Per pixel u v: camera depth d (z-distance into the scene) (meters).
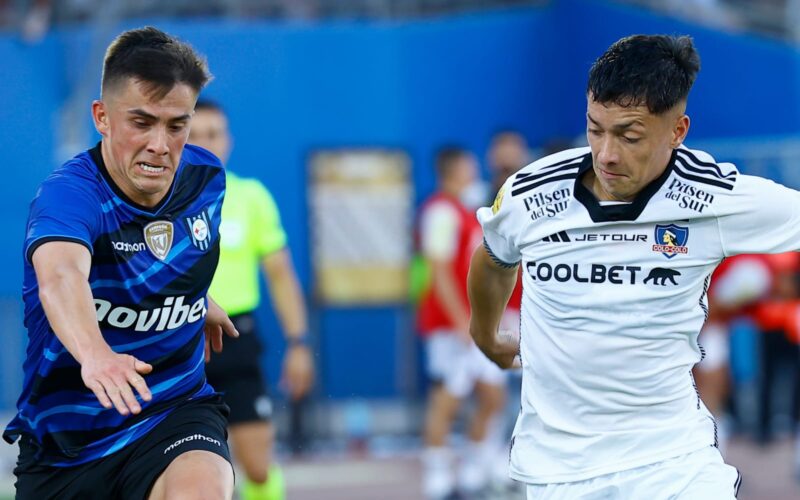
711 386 35.66
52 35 40.06
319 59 41.22
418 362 41.47
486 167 41.94
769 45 41.47
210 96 40.75
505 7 42.47
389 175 41.53
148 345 14.65
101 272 14.03
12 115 39.88
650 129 13.34
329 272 41.25
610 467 14.41
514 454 15.16
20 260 39.81
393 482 35.75
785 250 13.98
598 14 42.34
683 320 14.24
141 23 40.59
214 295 23.58
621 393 14.33
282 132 41.06
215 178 15.04
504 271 15.47
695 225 13.99
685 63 13.61
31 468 15.01
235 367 23.64
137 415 14.77
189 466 13.95
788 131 41.34
